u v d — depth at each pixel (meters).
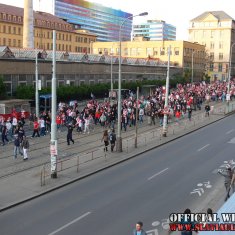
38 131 34.16
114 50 122.69
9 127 32.41
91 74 67.25
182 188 21.06
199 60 127.19
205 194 20.06
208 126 45.12
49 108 48.12
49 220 16.38
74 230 15.38
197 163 26.83
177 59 115.19
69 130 31.47
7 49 50.06
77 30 135.50
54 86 21.88
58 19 128.00
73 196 19.59
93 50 126.00
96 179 22.72
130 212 17.42
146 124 43.62
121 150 29.61
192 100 56.06
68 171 23.88
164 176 23.45
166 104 36.94
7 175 22.69
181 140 35.94
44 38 118.00
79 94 56.50
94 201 18.84
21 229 15.39
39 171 23.70
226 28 142.50
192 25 147.00
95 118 41.12
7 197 18.95
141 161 27.36
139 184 21.77
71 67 61.81
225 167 25.61
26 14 66.31
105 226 15.82
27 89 47.28
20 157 27.05
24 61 52.34
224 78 142.62
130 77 79.88
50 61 56.53
